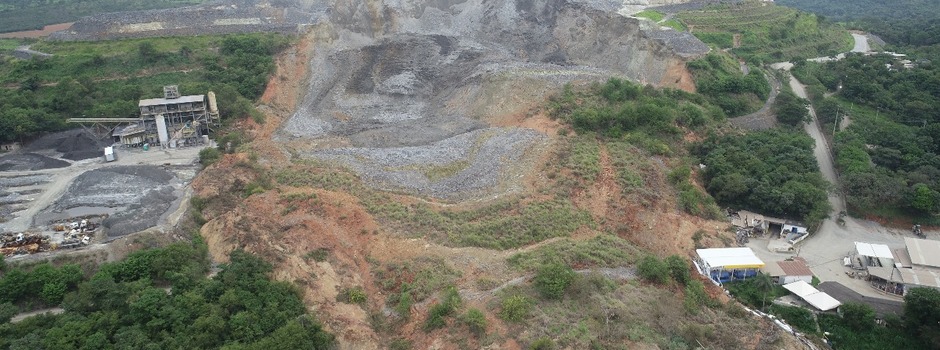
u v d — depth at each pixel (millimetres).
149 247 64750
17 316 54438
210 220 71188
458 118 114250
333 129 111562
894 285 65938
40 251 64312
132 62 122375
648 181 83000
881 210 82938
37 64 117312
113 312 51531
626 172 83062
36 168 89562
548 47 146375
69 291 57344
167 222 70562
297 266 59344
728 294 65375
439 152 92312
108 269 58156
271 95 120125
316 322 53000
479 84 121312
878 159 94625
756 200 82375
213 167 84812
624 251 67750
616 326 51375
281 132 108500
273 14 175125
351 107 124812
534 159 86375
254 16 161500
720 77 120000
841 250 75875
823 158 99812
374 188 79438
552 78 115125
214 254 64375
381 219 69688
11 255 62844
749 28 160625
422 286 58062
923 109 110562
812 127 112188
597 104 105312
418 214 71312
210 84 114000
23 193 80562
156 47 127125
